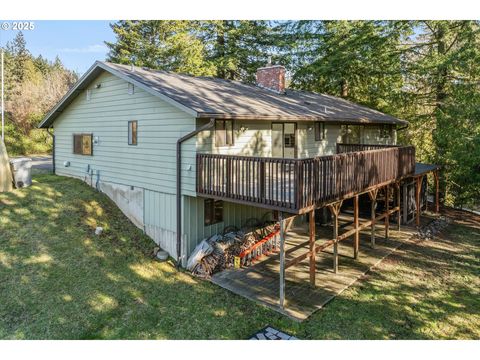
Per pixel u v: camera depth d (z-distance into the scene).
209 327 8.20
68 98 15.27
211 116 9.80
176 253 11.62
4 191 13.61
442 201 20.30
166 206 11.97
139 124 12.57
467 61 17.19
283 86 17.25
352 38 22.97
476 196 18.86
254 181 9.35
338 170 9.99
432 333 7.98
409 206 17.14
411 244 13.73
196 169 10.79
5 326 7.95
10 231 11.14
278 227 13.59
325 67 24.53
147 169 12.52
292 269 11.23
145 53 28.72
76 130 15.90
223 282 10.38
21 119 29.39
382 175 12.55
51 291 9.18
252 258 11.89
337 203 10.63
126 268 10.77
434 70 19.17
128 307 8.93
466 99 17.64
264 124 13.40
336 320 8.45
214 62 27.42
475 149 16.86
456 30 18.73
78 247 11.16
